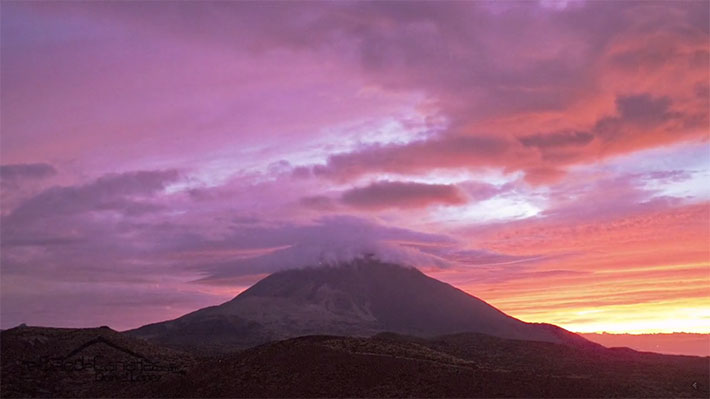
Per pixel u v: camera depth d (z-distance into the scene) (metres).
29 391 89.38
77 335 110.69
